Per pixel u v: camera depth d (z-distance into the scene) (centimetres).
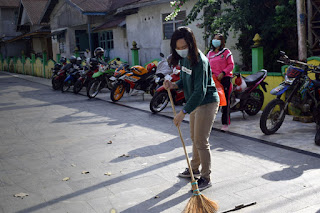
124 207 387
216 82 656
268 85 844
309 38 1014
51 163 546
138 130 733
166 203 392
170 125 768
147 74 1076
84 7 1984
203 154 419
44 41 3189
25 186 458
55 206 397
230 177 457
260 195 401
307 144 575
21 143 673
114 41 2003
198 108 411
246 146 587
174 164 514
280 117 644
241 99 754
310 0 998
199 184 423
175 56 412
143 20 1638
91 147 624
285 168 479
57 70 1555
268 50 1037
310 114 695
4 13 3706
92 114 931
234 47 1167
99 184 453
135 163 527
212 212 358
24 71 2703
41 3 3177
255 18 1054
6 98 1329
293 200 385
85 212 380
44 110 1029
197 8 1206
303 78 641
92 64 1292
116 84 1086
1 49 3741
